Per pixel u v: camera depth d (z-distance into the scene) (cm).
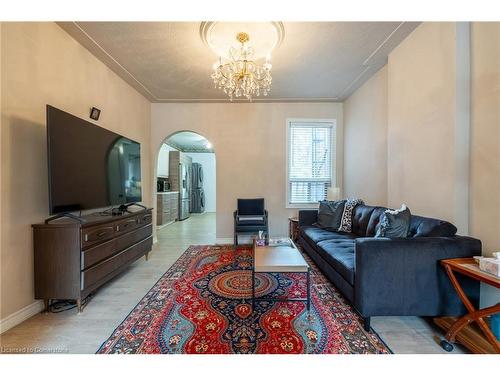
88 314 188
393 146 257
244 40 235
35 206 193
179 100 412
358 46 250
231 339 155
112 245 232
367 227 271
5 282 169
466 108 182
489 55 166
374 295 162
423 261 161
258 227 374
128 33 228
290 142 432
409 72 232
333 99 415
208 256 339
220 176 428
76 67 242
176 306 199
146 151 405
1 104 168
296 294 219
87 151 225
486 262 131
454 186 183
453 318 161
